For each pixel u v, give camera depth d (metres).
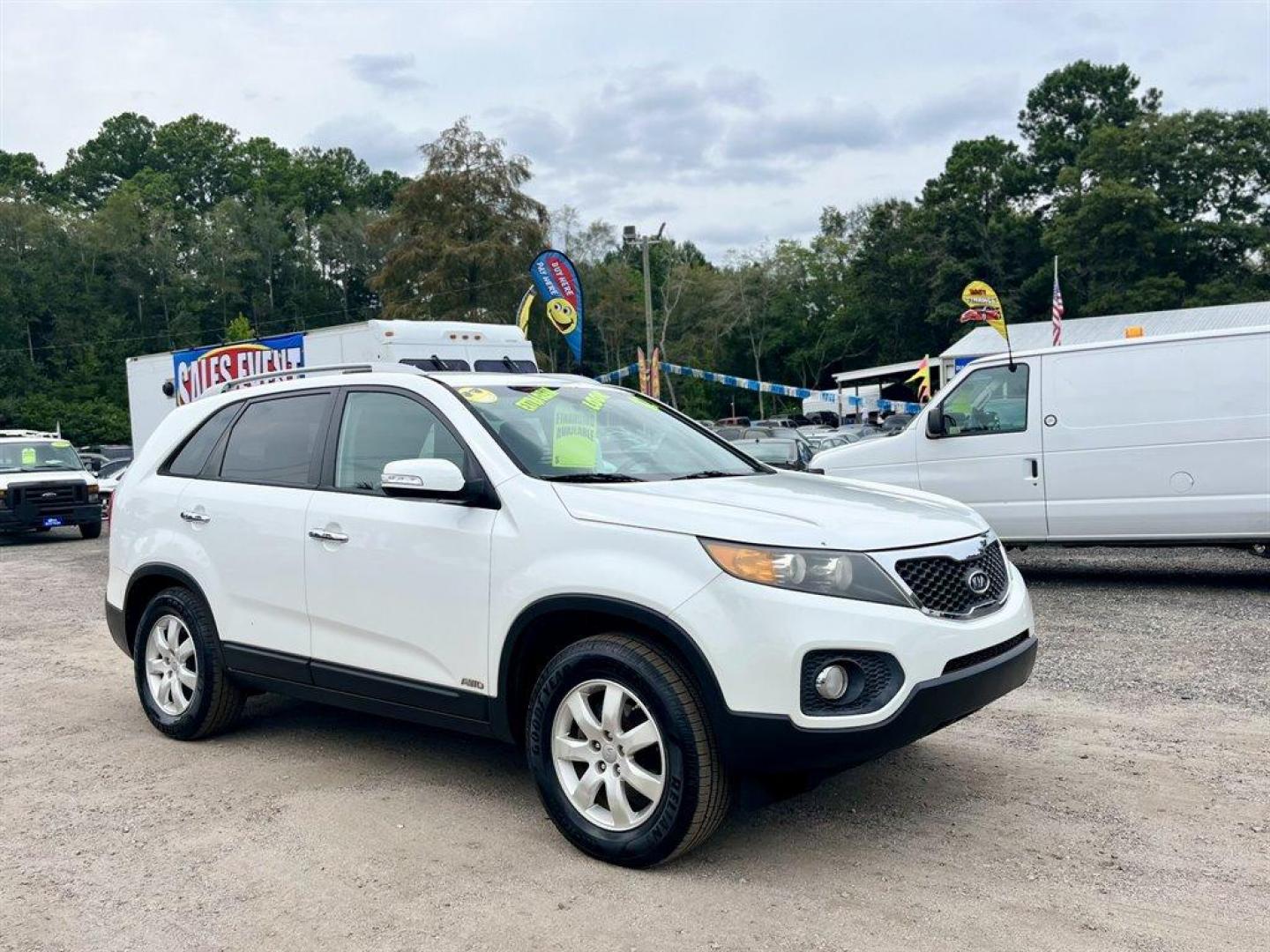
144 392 19.97
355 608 4.67
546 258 21.47
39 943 3.45
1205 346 8.76
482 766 5.07
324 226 94.31
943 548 3.96
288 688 5.05
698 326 77.44
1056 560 11.06
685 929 3.40
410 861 3.99
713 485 4.39
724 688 3.60
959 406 9.70
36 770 5.22
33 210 83.69
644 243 40.72
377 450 4.84
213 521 5.33
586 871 3.86
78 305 82.75
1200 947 3.22
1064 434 9.20
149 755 5.40
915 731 3.70
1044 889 3.62
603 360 76.06
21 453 19.28
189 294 88.69
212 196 111.81
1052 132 74.00
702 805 3.67
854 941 3.29
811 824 4.23
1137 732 5.31
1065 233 61.03
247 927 3.52
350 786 4.82
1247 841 3.98
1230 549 11.33
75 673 7.41
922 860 3.88
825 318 80.94
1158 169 61.06
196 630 5.40
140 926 3.55
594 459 4.55
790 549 3.66
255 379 5.92
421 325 15.44
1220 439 8.69
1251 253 59.75
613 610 3.83
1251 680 6.18
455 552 4.32
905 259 70.69
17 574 13.82
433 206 48.28
